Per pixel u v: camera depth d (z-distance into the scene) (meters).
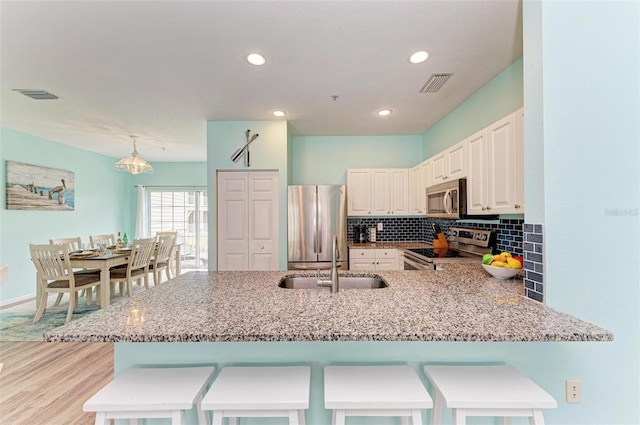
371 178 4.11
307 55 2.14
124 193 6.64
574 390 1.35
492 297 1.44
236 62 2.23
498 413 1.06
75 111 3.30
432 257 2.77
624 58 1.33
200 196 6.91
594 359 1.36
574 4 1.33
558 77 1.33
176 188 6.82
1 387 2.21
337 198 3.66
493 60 2.23
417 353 1.37
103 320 1.17
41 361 2.61
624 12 1.33
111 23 1.77
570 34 1.33
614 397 1.35
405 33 1.89
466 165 2.49
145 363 1.37
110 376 2.37
